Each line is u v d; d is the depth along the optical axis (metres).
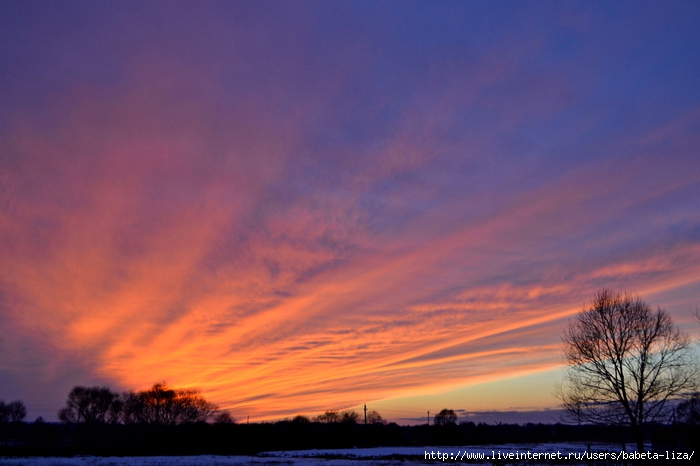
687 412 29.73
